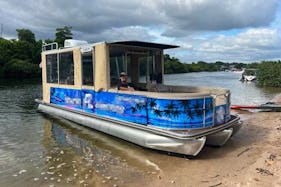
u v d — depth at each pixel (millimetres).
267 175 5441
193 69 147250
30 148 7676
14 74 48406
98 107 8641
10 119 11406
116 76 8484
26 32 62750
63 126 10117
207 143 7473
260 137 8383
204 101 6707
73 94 9883
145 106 7023
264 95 22609
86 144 7957
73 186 5344
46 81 11750
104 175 5816
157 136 6656
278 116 11859
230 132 7078
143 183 5387
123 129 7562
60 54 10445
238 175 5582
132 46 8766
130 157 6836
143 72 9414
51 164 6480
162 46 8992
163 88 9469
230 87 32844
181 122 6539
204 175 5660
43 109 11992
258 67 37750
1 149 7590
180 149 6336
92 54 8586
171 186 5223
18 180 5648
